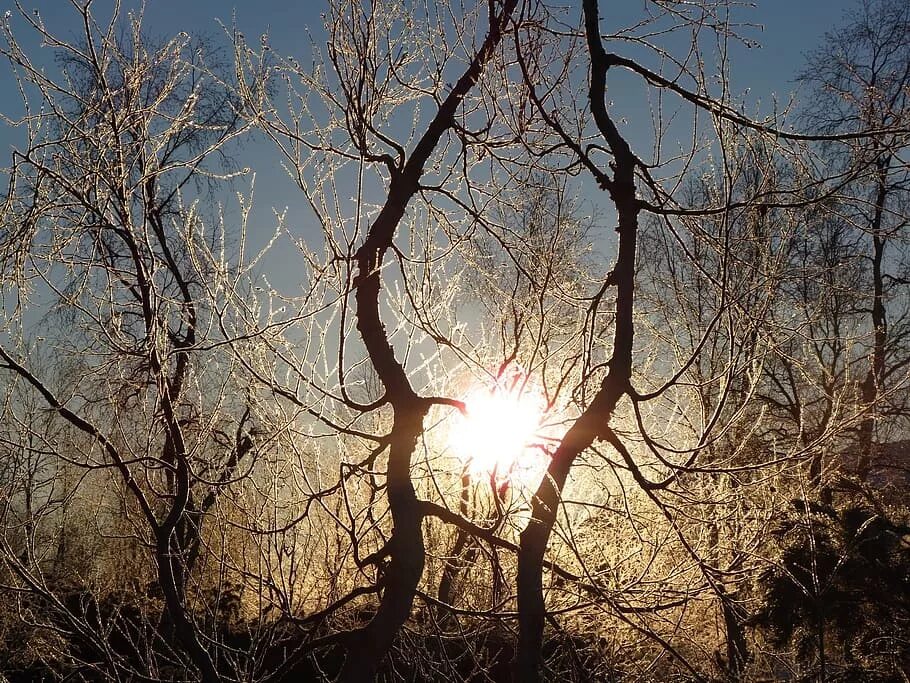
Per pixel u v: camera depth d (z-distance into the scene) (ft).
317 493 15.58
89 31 14.64
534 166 18.43
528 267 18.95
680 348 20.33
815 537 21.16
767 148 16.38
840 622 21.31
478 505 21.67
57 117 14.52
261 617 16.42
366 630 14.11
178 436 14.20
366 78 16.01
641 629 16.12
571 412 19.93
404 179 15.97
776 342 18.08
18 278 14.20
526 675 13.71
